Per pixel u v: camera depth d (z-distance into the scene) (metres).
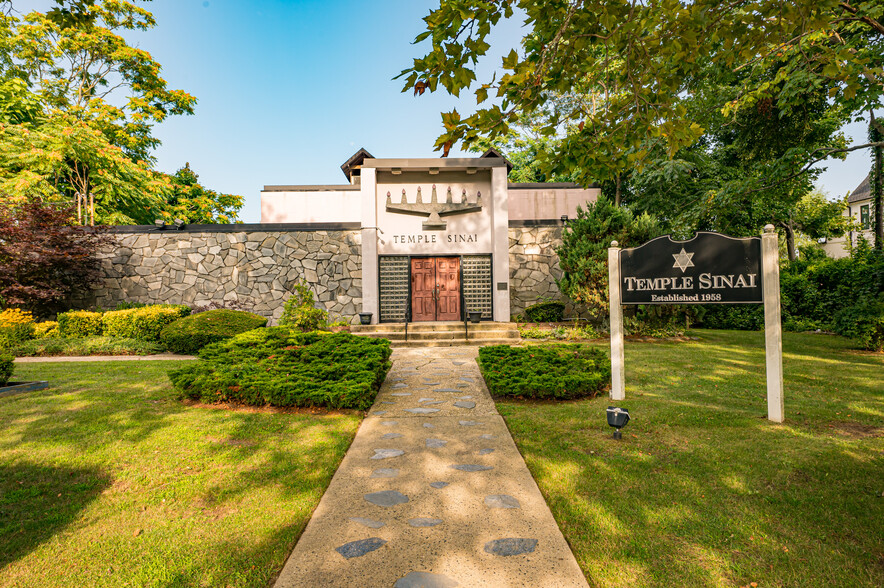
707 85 11.31
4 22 17.97
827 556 2.30
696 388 6.04
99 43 20.14
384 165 12.25
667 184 16.25
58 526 2.69
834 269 13.04
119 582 2.16
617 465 3.50
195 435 4.29
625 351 9.12
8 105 17.20
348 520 2.74
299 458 3.75
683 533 2.54
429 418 4.96
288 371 5.84
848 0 6.02
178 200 25.98
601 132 3.33
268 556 2.38
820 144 14.05
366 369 5.80
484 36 2.33
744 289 4.88
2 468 3.52
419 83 2.44
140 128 22.77
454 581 2.13
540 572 2.20
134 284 12.66
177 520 2.76
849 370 6.96
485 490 3.14
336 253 12.74
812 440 3.88
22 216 11.12
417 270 12.94
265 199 15.52
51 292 11.12
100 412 5.03
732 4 2.88
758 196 10.83
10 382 6.30
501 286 12.26
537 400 5.59
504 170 12.45
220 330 9.73
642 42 2.90
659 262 5.33
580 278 11.08
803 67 8.81
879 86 8.19
